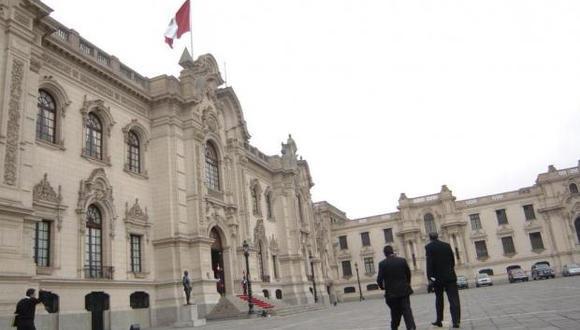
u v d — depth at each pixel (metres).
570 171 69.88
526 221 71.06
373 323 18.23
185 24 36.91
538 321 12.31
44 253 23.84
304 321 24.12
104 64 30.17
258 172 51.03
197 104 35.75
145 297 29.88
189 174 33.94
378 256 77.06
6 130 20.72
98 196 27.59
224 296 34.16
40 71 25.20
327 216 78.56
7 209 19.77
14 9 22.14
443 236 73.69
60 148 25.64
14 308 19.17
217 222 36.66
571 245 67.38
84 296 25.19
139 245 30.86
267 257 48.09
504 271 70.38
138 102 32.84
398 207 76.38
